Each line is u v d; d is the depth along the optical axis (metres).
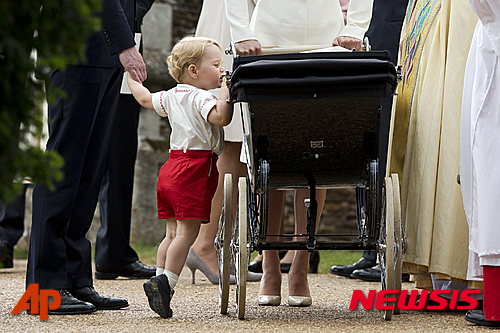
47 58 4.26
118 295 13.12
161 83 36.00
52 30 4.23
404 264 11.26
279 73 8.59
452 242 10.21
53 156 4.27
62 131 10.22
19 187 4.20
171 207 10.60
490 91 9.30
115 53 10.52
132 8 12.16
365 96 8.46
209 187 10.34
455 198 10.28
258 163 9.30
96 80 10.41
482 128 9.31
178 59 10.97
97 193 11.01
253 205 10.12
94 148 10.79
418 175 10.84
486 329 8.84
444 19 11.02
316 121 8.87
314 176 9.74
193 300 12.33
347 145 9.18
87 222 10.85
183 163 10.31
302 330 8.55
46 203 10.17
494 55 9.33
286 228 34.06
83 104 10.32
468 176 9.74
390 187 9.43
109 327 8.75
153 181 34.62
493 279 9.00
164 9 36.16
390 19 18.19
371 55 8.85
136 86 11.01
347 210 34.69
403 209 11.37
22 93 4.14
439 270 10.18
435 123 10.74
